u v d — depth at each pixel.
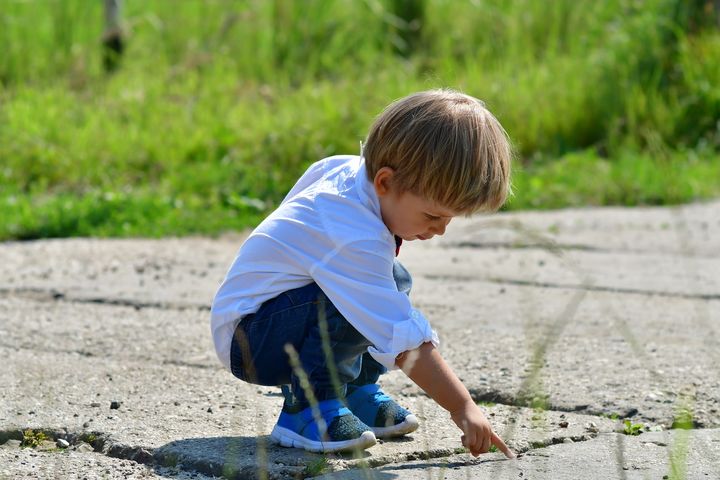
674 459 3.55
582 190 9.95
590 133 11.76
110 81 12.91
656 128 11.70
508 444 3.72
